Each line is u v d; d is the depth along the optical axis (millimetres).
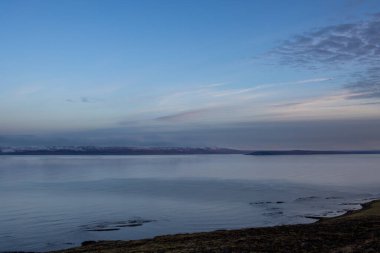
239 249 33125
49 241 74438
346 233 39281
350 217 63375
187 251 33625
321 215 96562
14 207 124438
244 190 174000
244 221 93062
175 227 87125
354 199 132125
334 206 113812
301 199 134750
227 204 126438
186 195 156125
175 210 115125
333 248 31828
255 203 127000
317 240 35906
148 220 97500
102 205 128125
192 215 105125
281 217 96500
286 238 38219
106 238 75812
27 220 99312
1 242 74000
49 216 105688
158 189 183750
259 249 32781
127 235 78625
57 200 142375
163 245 40031
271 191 166875
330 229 43188
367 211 76312
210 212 110125
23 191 176250
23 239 76562
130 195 157875
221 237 43594
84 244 54969
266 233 44344
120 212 112188
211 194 158875
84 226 89750
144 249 37656
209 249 34000
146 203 132375
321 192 159000
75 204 131125
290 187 184500
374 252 29266
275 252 31359
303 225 51344
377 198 133250
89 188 190750
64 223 94188
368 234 37656
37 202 136875
